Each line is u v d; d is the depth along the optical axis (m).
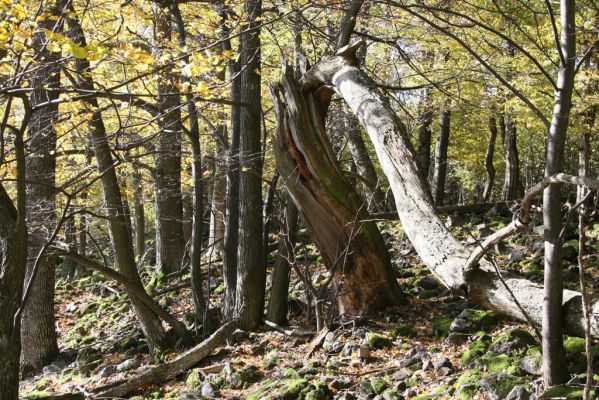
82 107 7.45
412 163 7.05
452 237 6.12
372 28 12.49
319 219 9.31
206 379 8.61
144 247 23.41
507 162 19.23
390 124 7.55
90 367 10.69
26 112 5.61
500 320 8.06
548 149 5.17
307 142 9.05
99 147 10.10
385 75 13.40
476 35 10.97
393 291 9.55
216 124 14.03
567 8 5.14
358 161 15.42
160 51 8.35
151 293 14.04
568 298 5.23
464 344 7.74
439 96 13.09
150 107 10.80
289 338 9.58
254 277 10.30
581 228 4.27
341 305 9.68
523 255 11.08
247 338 9.99
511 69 11.97
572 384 5.33
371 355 8.10
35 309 11.33
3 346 5.40
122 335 12.11
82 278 18.22
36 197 10.45
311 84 9.27
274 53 14.12
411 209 6.68
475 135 20.48
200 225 11.31
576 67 5.15
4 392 5.38
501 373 6.17
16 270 5.55
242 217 10.38
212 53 7.07
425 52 13.89
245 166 10.27
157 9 9.95
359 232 9.25
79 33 8.25
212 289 13.35
